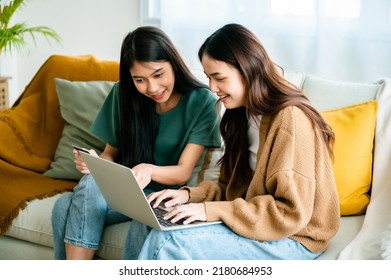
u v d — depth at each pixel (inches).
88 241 63.2
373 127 69.8
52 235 70.8
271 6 99.9
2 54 119.6
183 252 52.3
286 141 54.1
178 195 61.2
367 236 59.7
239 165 64.1
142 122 71.3
